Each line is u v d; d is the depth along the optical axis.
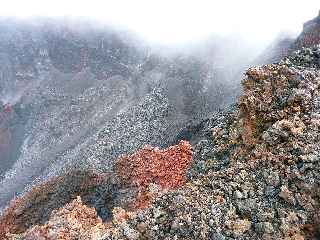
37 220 50.75
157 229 22.94
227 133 34.22
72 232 26.02
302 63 33.47
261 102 30.41
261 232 21.81
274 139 26.44
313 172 23.20
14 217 52.62
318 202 22.47
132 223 23.72
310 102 28.39
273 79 31.19
